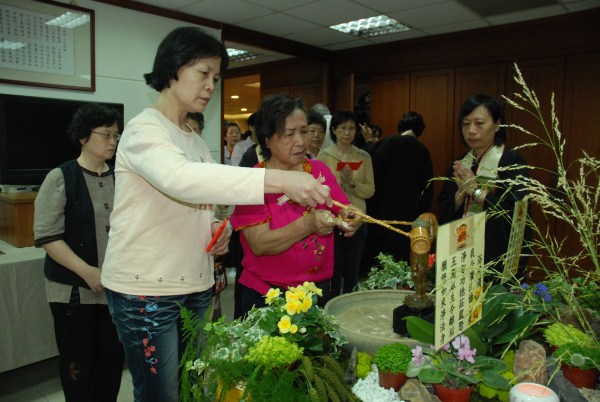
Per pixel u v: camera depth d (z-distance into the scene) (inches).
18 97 103.7
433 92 183.6
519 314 37.3
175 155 36.6
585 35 148.5
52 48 120.6
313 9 144.9
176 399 45.3
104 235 69.6
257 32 172.9
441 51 179.5
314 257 53.2
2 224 97.5
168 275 42.3
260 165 56.6
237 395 30.9
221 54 42.7
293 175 34.8
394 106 195.0
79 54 126.0
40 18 117.9
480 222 34.6
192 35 40.7
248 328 35.6
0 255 87.3
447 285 31.6
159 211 41.3
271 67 231.5
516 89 163.3
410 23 160.9
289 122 51.1
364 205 121.1
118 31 134.1
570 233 151.2
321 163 59.2
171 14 145.0
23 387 92.0
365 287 59.1
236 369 30.8
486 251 56.7
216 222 48.1
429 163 142.9
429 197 143.7
